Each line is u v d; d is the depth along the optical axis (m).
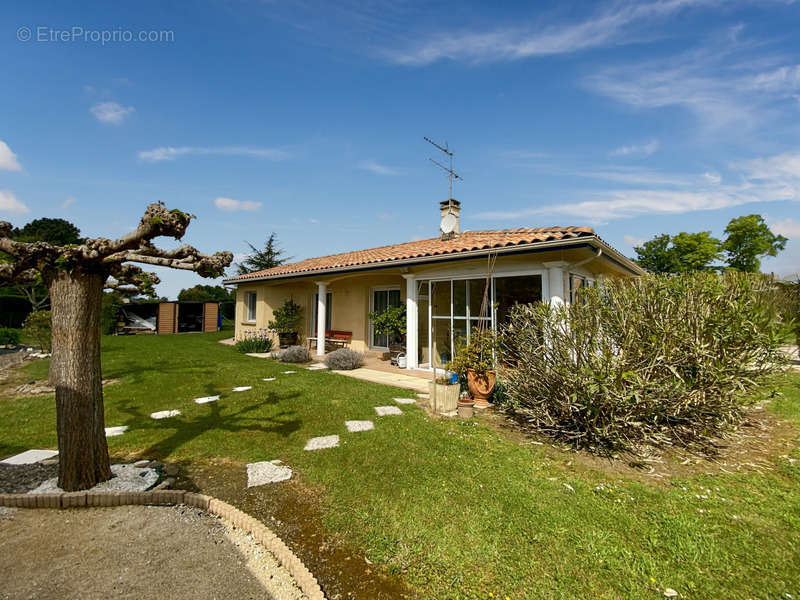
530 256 8.45
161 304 25.16
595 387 4.69
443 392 6.51
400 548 2.96
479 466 4.47
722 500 3.79
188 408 6.72
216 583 2.60
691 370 5.22
